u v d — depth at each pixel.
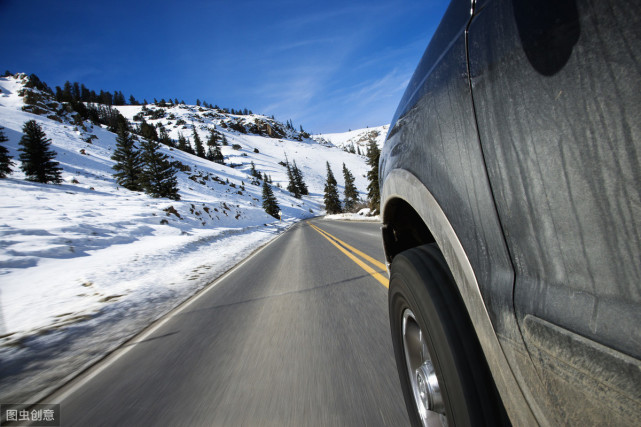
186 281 6.94
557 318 0.61
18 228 12.93
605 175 0.51
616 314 0.49
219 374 2.38
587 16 0.51
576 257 0.58
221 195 63.78
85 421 1.99
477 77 0.83
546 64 0.60
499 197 0.78
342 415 1.68
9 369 3.02
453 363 1.02
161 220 22.92
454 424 1.02
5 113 73.88
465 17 0.92
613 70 0.48
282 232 26.61
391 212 1.75
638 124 0.45
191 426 1.77
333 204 77.88
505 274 0.78
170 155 92.62
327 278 5.30
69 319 4.49
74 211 19.97
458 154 0.94
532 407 0.70
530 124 0.66
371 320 3.05
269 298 4.54
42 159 33.53
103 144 74.31
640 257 0.46
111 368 2.83
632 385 0.45
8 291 6.54
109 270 8.00
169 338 3.45
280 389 2.04
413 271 1.28
